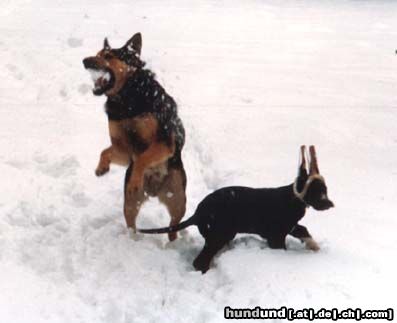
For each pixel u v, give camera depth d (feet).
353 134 34.58
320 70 46.96
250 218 20.35
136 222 23.79
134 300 18.57
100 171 22.17
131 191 21.18
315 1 79.66
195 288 19.21
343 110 38.37
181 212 22.65
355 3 79.77
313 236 21.84
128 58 21.08
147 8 64.95
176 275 19.88
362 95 41.70
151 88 21.42
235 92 40.63
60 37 48.96
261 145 32.60
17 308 17.62
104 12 60.90
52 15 57.57
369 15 70.64
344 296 17.47
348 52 52.75
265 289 17.94
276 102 39.32
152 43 50.62
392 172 29.17
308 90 42.09
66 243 21.66
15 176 26.37
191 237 23.21
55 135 31.94
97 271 20.08
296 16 67.36
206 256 20.51
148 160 21.09
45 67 41.11
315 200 19.88
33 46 45.37
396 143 33.45
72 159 28.78
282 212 20.21
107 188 26.68
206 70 44.73
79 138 31.81
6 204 23.86
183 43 51.70
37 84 38.73
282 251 20.36
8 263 19.80
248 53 50.37
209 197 20.94
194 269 20.59
